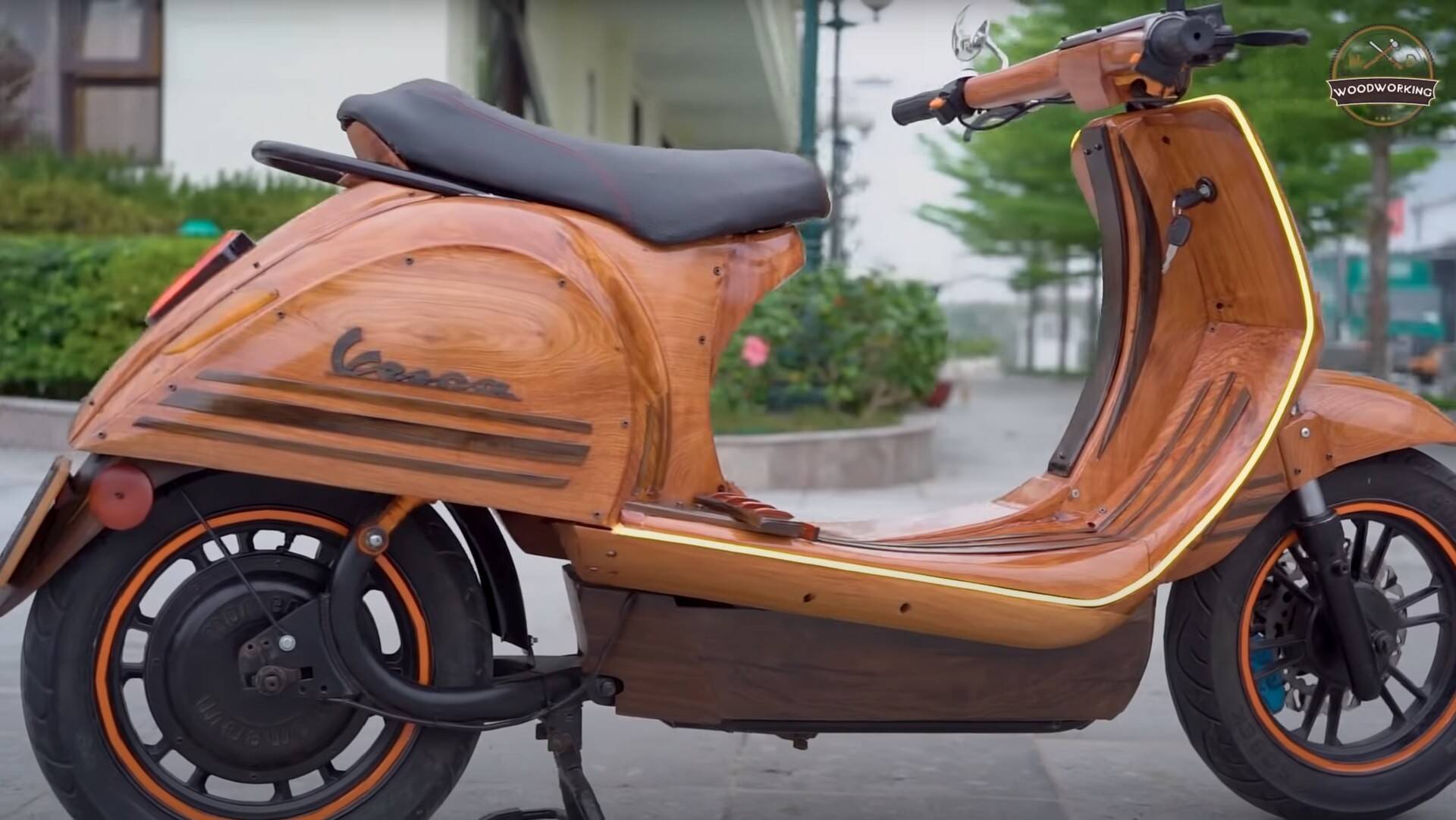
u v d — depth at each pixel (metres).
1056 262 38.56
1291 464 2.82
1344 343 22.42
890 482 8.25
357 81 11.13
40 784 3.11
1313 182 19.73
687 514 2.46
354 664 2.36
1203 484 2.79
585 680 2.48
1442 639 3.03
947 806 3.12
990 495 7.75
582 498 2.36
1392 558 6.08
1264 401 2.80
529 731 3.67
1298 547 3.08
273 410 2.25
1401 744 2.97
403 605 2.46
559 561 5.87
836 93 18.02
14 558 2.23
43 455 8.51
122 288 8.90
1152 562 2.70
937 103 3.14
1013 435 12.73
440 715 2.42
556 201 2.47
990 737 3.68
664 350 2.50
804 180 2.58
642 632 2.48
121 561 2.34
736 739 3.64
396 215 2.35
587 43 15.31
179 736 2.36
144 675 2.36
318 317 2.28
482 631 2.49
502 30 12.70
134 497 2.24
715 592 2.45
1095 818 3.05
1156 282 2.99
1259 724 2.89
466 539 2.57
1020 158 27.11
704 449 2.54
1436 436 2.93
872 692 2.58
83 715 2.32
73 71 11.56
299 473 2.25
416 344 2.30
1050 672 2.66
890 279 9.93
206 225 9.88
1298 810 2.92
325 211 2.41
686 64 18.70
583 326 2.37
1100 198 3.03
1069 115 22.77
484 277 2.34
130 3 11.51
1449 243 24.66
